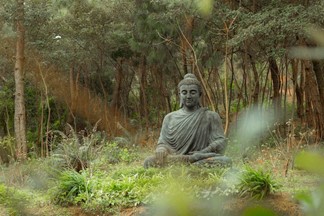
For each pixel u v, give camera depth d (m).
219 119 10.13
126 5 16.41
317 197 0.56
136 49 16.27
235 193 6.36
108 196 8.09
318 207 0.56
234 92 16.48
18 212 7.85
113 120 17.88
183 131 9.99
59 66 17.38
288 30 10.59
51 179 9.76
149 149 14.84
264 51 13.09
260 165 7.71
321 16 10.31
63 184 8.41
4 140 14.55
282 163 7.98
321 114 13.23
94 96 19.50
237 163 8.08
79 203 8.23
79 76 19.72
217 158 8.91
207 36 13.84
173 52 16.78
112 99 21.53
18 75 14.71
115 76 21.55
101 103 18.20
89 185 8.47
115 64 21.11
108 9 16.78
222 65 17.27
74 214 8.04
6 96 18.25
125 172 9.41
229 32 13.11
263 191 6.69
